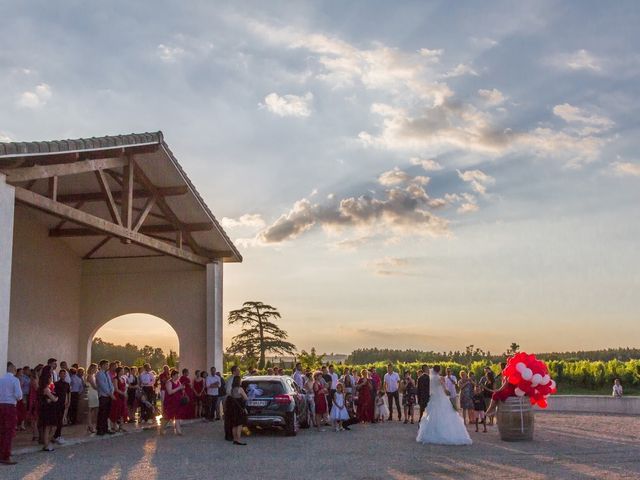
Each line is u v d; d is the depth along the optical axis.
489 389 17.77
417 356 55.25
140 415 20.61
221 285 23.77
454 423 14.70
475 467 11.12
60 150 13.66
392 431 18.06
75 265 23.94
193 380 22.52
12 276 20.36
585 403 25.62
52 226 22.16
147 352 52.88
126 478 10.09
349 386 20.91
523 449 13.61
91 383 16.67
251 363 45.09
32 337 21.30
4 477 10.15
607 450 13.34
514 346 32.41
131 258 24.06
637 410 24.25
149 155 18.42
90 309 24.03
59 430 14.22
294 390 17.67
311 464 11.49
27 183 18.62
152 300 23.67
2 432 11.56
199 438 15.88
